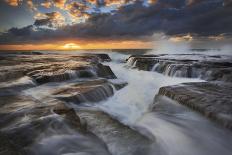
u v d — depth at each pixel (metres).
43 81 11.79
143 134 5.98
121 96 11.25
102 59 39.44
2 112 6.45
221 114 6.32
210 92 8.91
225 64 18.81
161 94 9.83
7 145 4.36
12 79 11.53
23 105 7.25
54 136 5.03
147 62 24.08
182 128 6.30
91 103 9.38
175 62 21.02
